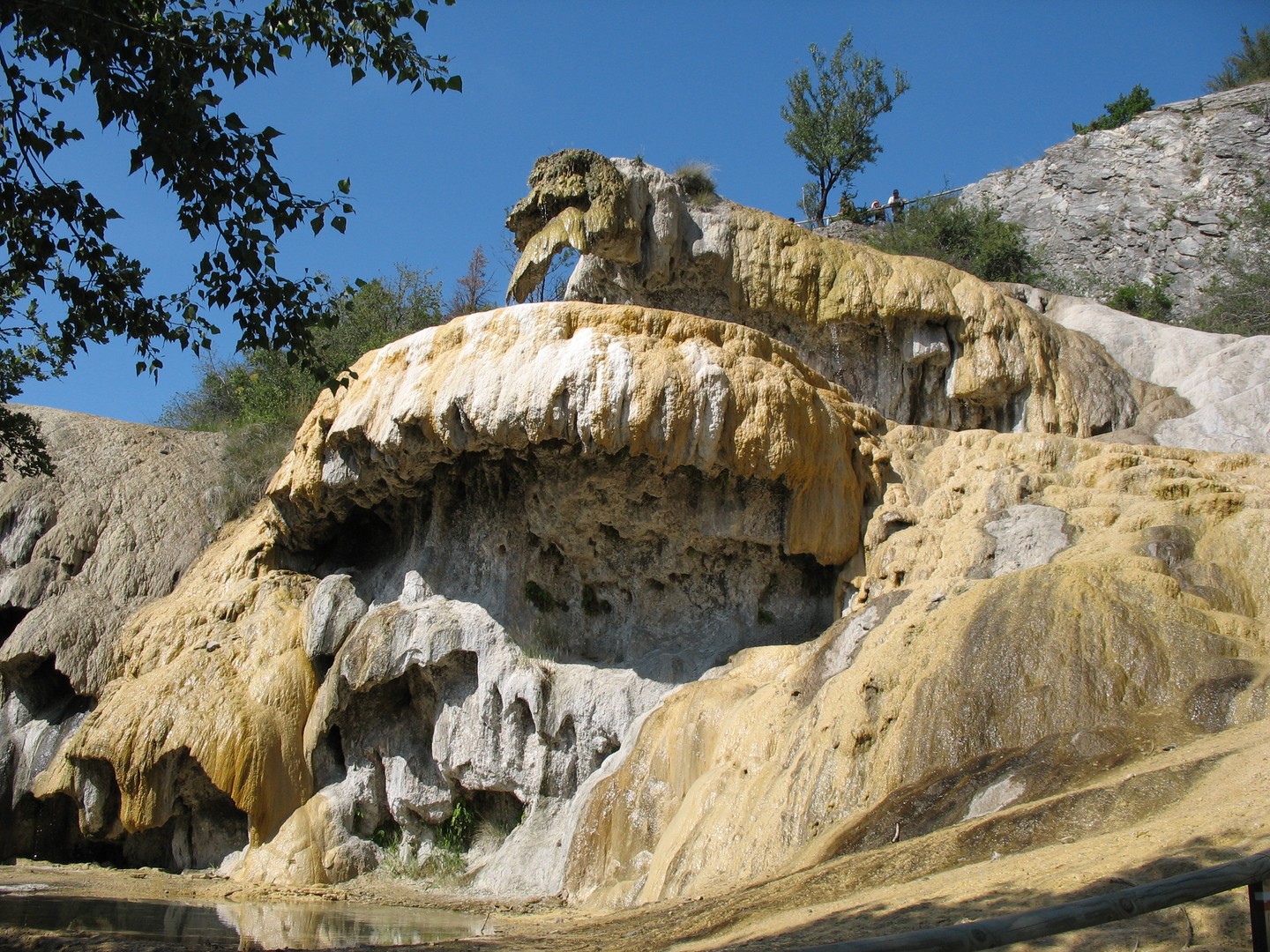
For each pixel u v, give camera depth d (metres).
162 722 19.02
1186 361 23.06
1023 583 13.18
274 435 26.98
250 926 13.38
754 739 14.34
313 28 11.39
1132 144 43.53
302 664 19.77
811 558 18.16
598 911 13.71
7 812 21.27
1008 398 21.81
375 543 21.27
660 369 16.98
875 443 18.97
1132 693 11.45
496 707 17.83
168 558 24.38
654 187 22.03
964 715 11.97
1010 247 38.34
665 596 18.48
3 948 11.23
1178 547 14.17
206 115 10.79
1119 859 7.54
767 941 7.95
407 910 15.14
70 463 25.62
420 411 17.70
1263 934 4.90
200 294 11.38
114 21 10.34
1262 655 11.62
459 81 11.44
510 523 18.72
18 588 23.34
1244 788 8.20
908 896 8.27
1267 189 40.25
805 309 21.91
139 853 19.92
